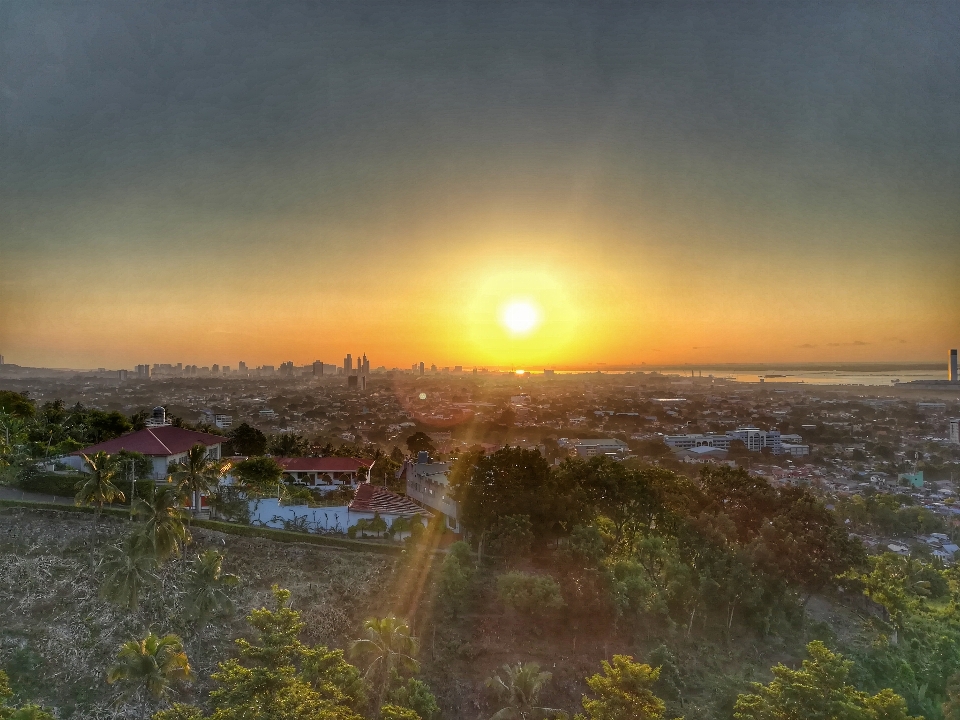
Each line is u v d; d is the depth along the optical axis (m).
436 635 53.03
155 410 93.19
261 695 34.97
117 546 55.62
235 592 54.66
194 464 63.66
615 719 37.50
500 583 56.84
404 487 101.12
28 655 44.75
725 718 48.06
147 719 41.09
